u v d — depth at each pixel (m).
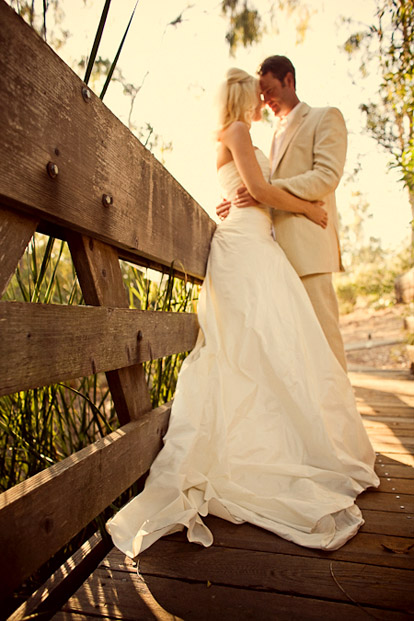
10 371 0.69
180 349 1.59
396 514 1.28
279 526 1.19
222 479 1.32
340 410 1.55
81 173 0.94
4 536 0.66
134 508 1.16
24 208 0.77
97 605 0.90
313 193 1.84
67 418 1.38
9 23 0.72
